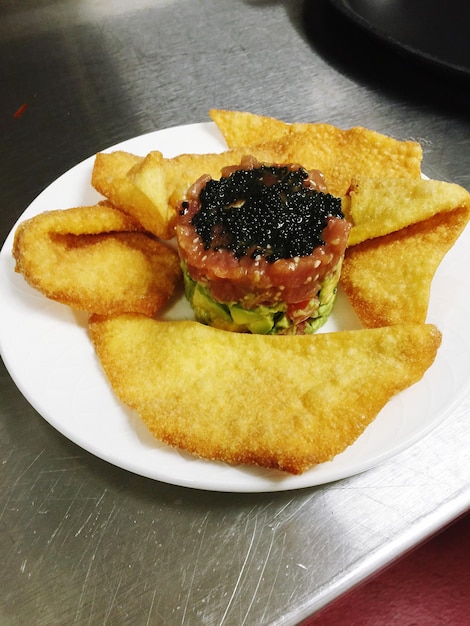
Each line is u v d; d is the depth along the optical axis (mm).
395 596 294
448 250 241
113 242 250
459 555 303
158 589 187
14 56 435
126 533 198
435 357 211
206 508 203
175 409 198
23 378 209
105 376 214
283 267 210
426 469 212
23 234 226
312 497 205
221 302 231
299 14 461
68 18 463
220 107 393
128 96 403
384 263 244
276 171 237
